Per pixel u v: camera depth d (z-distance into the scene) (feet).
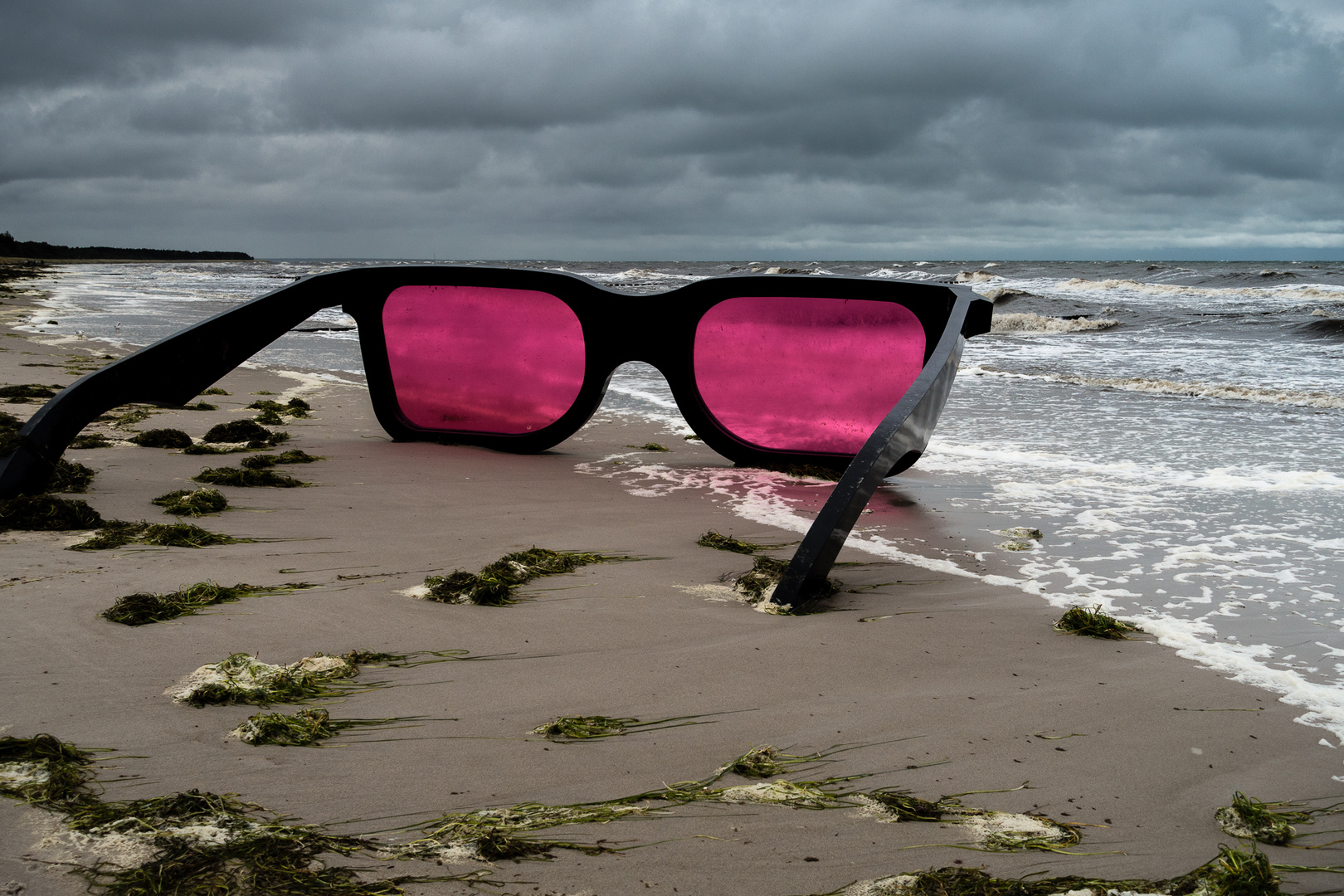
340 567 11.50
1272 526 14.99
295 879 5.08
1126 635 9.82
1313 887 5.41
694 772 6.59
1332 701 8.16
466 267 20.11
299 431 23.30
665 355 19.53
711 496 16.69
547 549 12.76
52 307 77.97
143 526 12.71
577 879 5.22
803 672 8.59
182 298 94.89
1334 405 29.78
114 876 5.04
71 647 8.46
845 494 11.00
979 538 14.20
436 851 5.44
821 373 18.76
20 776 6.07
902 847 5.69
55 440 14.62
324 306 20.58
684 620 9.99
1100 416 28.09
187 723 7.06
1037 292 111.96
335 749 6.77
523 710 7.59
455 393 21.07
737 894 5.15
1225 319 67.05
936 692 8.20
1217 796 6.49
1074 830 5.97
